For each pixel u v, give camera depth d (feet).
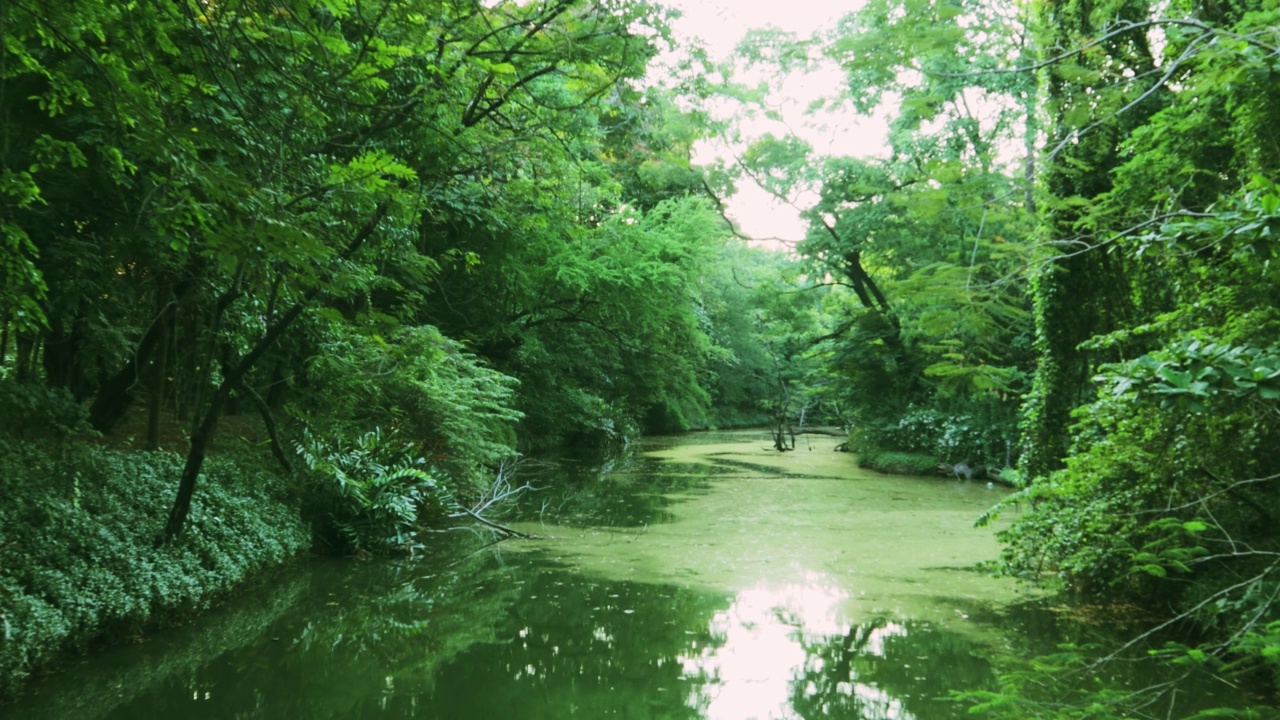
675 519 45.11
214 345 27.50
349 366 35.73
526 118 36.55
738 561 34.81
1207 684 20.02
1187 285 24.91
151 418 29.76
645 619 26.61
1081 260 32.76
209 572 25.44
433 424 44.73
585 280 60.23
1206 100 22.50
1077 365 34.19
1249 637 15.55
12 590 18.85
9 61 16.60
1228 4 25.29
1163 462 22.89
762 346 143.23
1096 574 26.07
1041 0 23.67
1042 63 16.81
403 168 18.38
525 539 39.34
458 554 35.96
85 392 31.81
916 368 77.41
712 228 72.18
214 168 13.44
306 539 32.89
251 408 41.88
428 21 28.58
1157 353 15.72
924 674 21.76
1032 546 27.20
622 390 96.68
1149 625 24.86
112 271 24.86
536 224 43.73
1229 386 14.05
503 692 20.43
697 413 133.18
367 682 21.01
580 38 31.53
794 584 30.99
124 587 22.18
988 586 30.68
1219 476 22.35
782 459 83.97
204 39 15.76
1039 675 20.59
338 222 23.53
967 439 67.56
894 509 48.91
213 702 19.31
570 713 19.04
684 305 74.69
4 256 16.14
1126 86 21.26
